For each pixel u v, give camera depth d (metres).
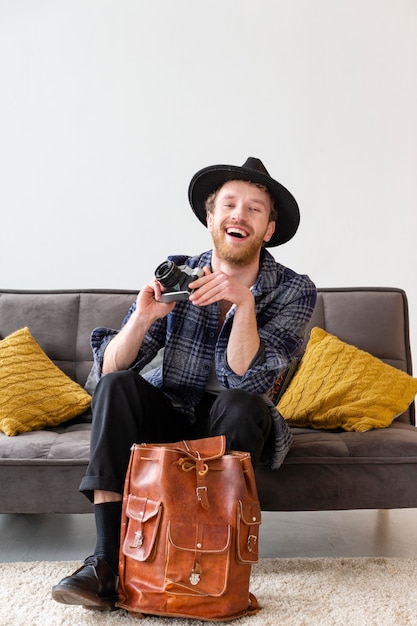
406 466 1.97
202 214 2.14
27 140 3.47
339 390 2.38
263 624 1.47
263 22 3.56
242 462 1.57
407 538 2.28
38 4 3.51
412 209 3.54
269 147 3.53
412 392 2.43
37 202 3.45
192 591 1.47
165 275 1.77
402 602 1.61
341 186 3.53
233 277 1.94
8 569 1.81
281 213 2.03
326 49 3.56
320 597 1.64
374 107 3.56
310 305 2.00
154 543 1.49
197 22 3.54
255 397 1.74
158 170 3.48
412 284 3.54
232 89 3.53
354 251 3.52
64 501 1.94
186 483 1.52
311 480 1.95
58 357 2.64
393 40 3.57
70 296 2.70
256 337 1.81
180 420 1.96
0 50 3.49
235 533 1.51
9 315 2.66
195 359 1.95
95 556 1.57
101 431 1.67
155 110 3.50
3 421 2.18
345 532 2.36
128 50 3.51
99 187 3.46
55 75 3.49
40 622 1.47
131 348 1.87
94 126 3.48
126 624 1.47
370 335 2.63
